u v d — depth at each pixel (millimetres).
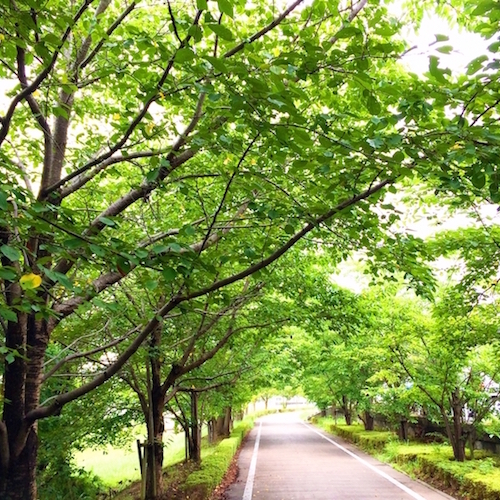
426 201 6980
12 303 3354
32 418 4312
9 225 3070
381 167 3807
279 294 9797
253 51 3346
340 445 19281
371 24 3627
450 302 7723
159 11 5980
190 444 12969
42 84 3744
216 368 12328
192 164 6285
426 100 3691
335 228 6031
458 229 6902
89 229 3326
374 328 11586
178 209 7297
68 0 5031
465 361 10461
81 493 9680
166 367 10289
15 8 2990
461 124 3271
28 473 4293
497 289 7691
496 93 3301
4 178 3203
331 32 5438
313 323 9891
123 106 6035
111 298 7195
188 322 8773
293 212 4617
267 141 3814
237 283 9516
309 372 20094
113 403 10008
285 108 2951
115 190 7074
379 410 17172
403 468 12148
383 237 5816
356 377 18344
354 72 3244
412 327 11211
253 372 14016
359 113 4926
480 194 4785
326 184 4559
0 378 5660
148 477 8344
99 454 20016
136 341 4445
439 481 9875
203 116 4824
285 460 14867
